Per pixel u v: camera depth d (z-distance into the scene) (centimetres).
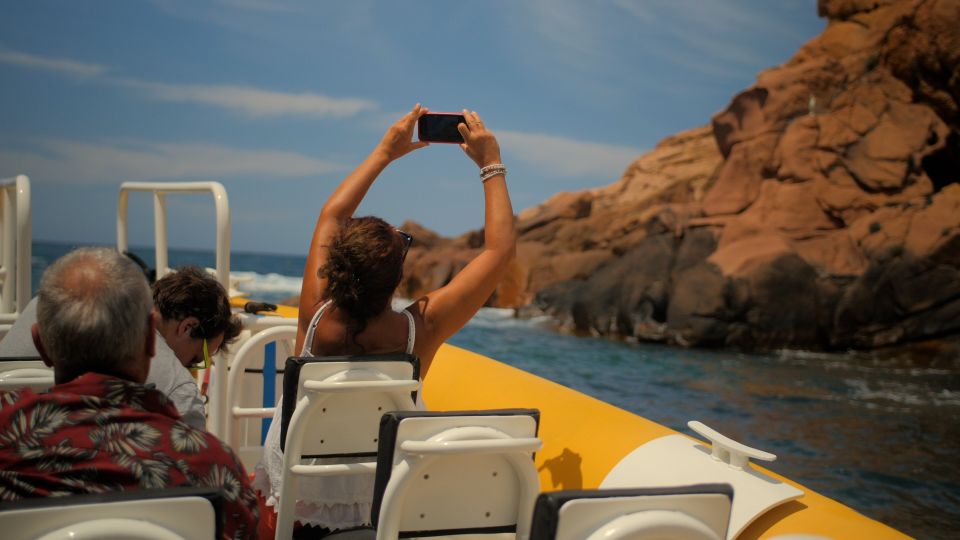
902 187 1764
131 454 125
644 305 1805
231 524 130
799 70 2052
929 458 693
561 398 261
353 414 182
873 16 2061
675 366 1341
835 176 1838
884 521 513
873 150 1816
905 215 1625
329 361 177
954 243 1526
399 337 200
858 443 757
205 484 128
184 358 219
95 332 129
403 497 138
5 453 122
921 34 1755
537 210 3244
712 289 1666
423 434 142
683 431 812
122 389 129
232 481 132
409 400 181
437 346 209
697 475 193
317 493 194
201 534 106
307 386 171
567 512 108
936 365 1434
